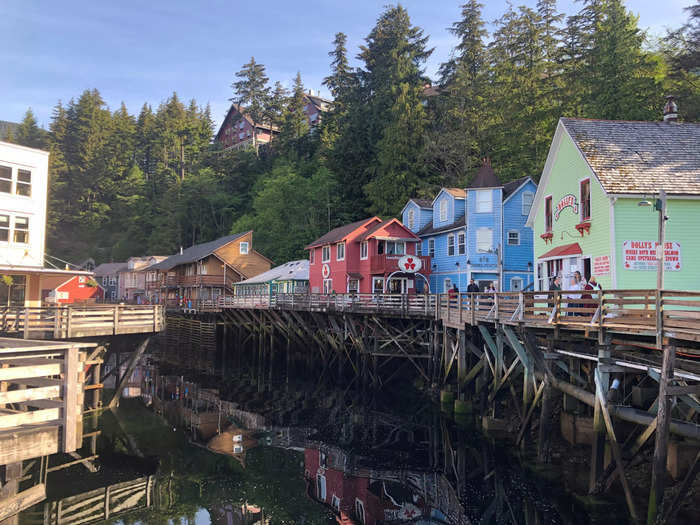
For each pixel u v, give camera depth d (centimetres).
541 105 3719
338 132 5675
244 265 4828
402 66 4653
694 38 3080
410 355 2173
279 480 1237
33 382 802
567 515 957
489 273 2781
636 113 2809
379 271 2953
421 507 1070
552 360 1209
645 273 1475
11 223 2061
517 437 1301
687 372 788
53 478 1230
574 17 3959
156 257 6328
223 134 9800
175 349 4309
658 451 778
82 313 1733
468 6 4728
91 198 7981
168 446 1493
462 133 3991
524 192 2862
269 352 3344
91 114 8488
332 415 1883
